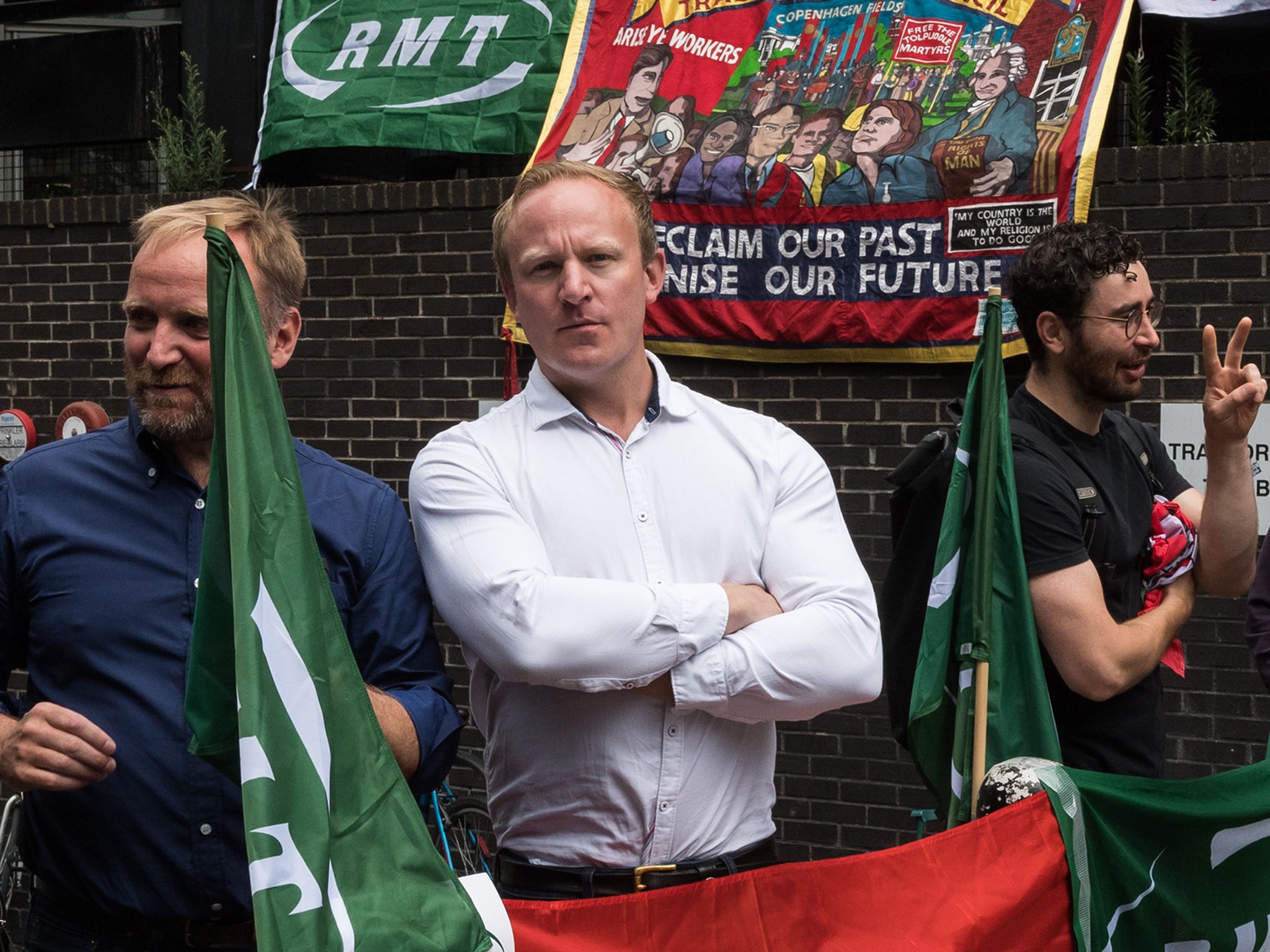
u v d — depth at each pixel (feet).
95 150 22.45
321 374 19.01
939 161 15.96
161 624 6.71
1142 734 8.89
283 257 7.16
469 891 6.13
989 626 8.02
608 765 7.02
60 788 5.89
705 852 7.12
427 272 18.54
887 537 16.58
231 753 5.77
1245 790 8.20
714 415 7.63
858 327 16.38
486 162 20.52
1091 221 15.74
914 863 7.07
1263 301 15.25
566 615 6.80
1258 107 17.44
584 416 7.36
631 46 18.07
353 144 18.84
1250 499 9.60
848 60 17.11
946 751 8.36
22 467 7.02
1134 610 9.27
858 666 7.16
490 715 7.49
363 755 5.62
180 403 6.63
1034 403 9.44
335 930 5.21
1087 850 7.43
